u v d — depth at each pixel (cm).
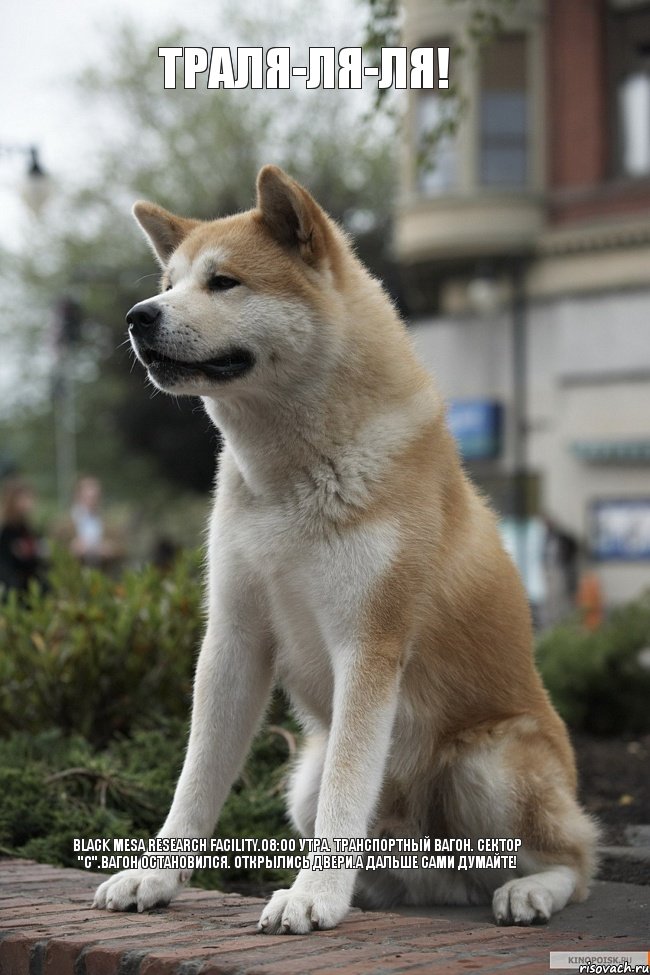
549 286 2100
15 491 996
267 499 377
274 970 282
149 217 436
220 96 2923
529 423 2106
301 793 409
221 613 388
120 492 3250
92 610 623
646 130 2023
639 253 1992
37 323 3106
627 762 673
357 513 367
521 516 2098
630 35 2030
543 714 414
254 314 376
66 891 390
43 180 1520
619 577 1975
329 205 2944
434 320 2231
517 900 362
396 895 414
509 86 2105
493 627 400
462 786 394
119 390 3034
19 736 560
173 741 570
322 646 382
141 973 296
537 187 2103
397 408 383
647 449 1939
